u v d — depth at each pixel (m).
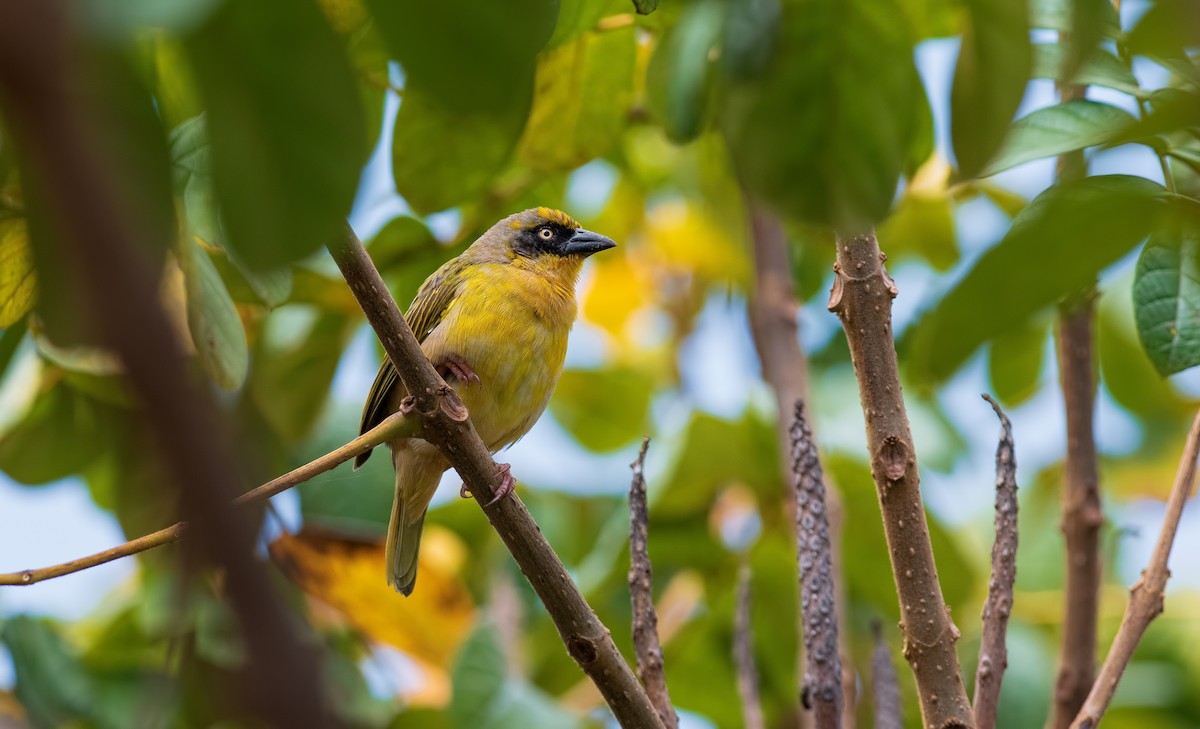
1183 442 12.84
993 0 3.59
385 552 10.99
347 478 11.44
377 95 7.16
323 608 11.73
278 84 3.11
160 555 10.10
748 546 11.80
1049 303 3.56
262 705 2.14
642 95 10.34
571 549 12.29
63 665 10.55
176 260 5.63
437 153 7.73
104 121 2.78
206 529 2.11
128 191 2.79
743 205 11.35
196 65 3.08
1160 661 11.62
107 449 10.46
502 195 11.36
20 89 2.01
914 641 6.45
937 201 12.23
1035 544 12.53
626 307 14.52
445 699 11.05
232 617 2.32
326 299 10.88
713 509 11.95
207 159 3.54
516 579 12.27
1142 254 5.07
